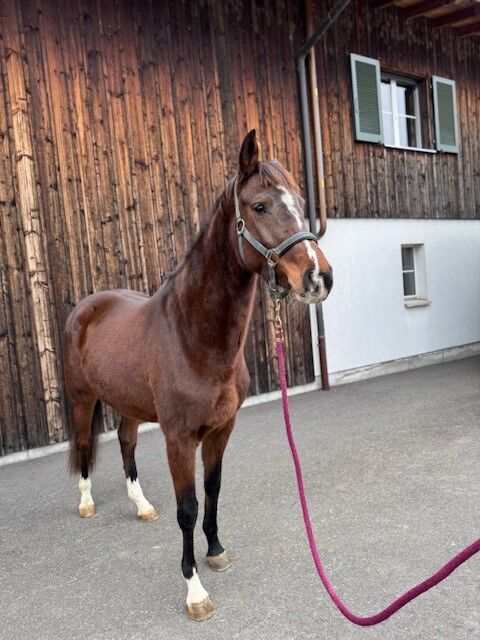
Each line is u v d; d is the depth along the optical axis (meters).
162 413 2.22
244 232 1.90
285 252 1.75
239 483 3.60
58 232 4.70
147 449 4.59
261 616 2.13
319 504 3.16
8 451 4.46
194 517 2.19
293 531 2.85
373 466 3.74
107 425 5.00
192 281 2.15
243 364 2.39
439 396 5.79
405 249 8.08
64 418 4.75
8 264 4.45
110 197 4.99
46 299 4.64
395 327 7.54
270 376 6.05
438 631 1.97
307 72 6.34
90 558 2.72
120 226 5.05
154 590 2.39
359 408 5.48
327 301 6.74
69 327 3.24
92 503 3.28
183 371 2.13
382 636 1.95
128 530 3.03
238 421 5.24
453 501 3.06
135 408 2.54
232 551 2.68
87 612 2.25
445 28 8.19
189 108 5.48
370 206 7.20
